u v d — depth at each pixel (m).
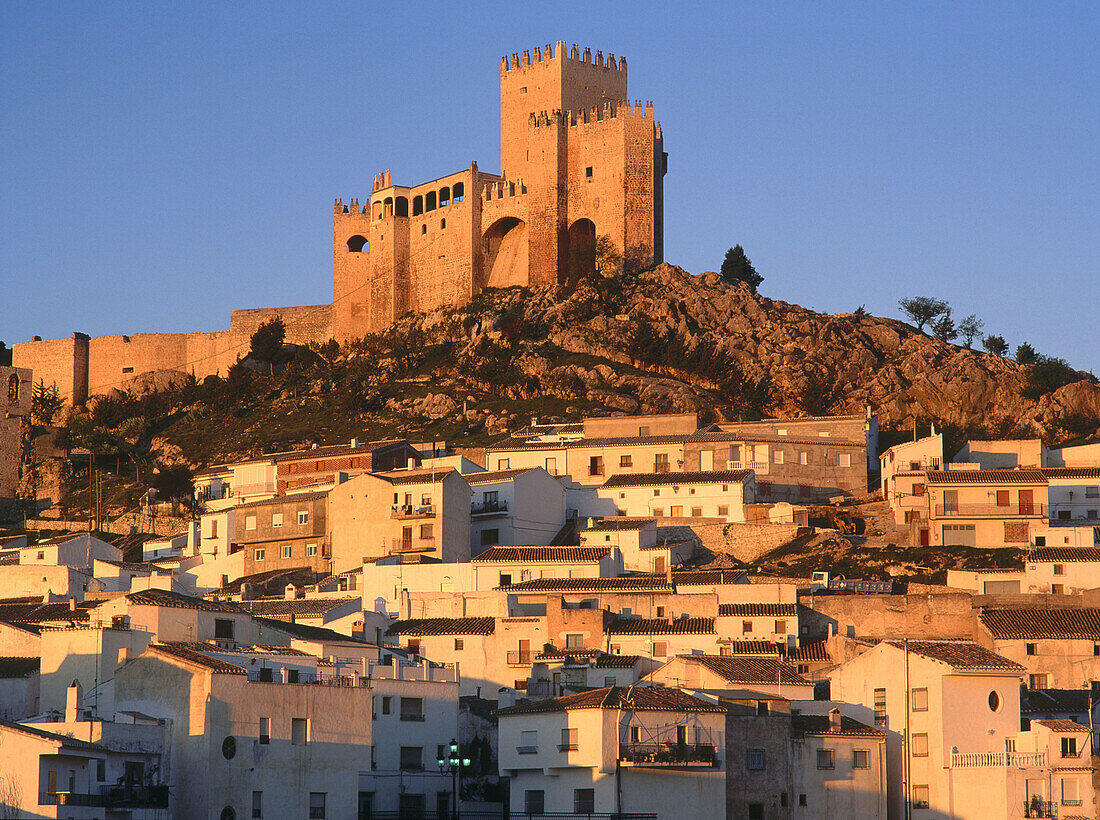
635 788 124.00
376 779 132.62
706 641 157.88
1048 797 128.62
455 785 130.38
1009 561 188.38
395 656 150.25
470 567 183.62
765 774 129.75
